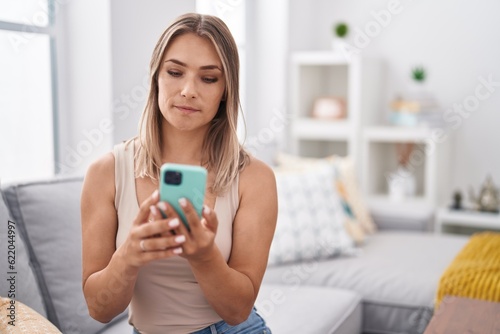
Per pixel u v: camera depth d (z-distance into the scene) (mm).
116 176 1317
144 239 1096
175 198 1079
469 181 3812
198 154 1347
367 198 3701
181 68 1237
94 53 2283
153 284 1306
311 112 3932
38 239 1740
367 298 2459
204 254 1128
